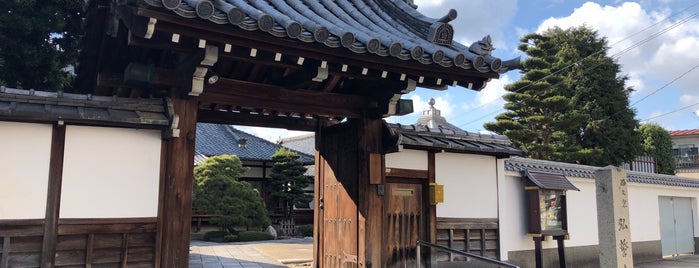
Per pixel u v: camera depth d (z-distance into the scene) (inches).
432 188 287.7
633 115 949.8
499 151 313.4
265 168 1026.1
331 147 288.7
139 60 227.9
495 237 320.5
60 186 186.2
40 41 313.9
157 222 199.5
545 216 398.6
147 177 200.4
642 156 1026.7
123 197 195.3
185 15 150.1
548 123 838.5
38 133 185.6
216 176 785.6
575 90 931.3
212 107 289.1
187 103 206.7
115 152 196.4
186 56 189.5
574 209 460.8
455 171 306.7
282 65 197.2
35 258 181.5
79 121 187.2
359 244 252.4
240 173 837.8
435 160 296.8
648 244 564.1
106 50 224.4
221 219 776.9
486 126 852.6
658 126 1127.6
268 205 1002.7
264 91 231.9
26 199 180.9
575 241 455.2
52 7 304.0
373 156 256.1
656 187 592.1
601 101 924.0
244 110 298.0
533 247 407.2
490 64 215.8
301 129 302.8
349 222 262.8
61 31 320.8
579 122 852.6
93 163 192.4
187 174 205.2
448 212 299.3
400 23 253.6
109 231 192.1
